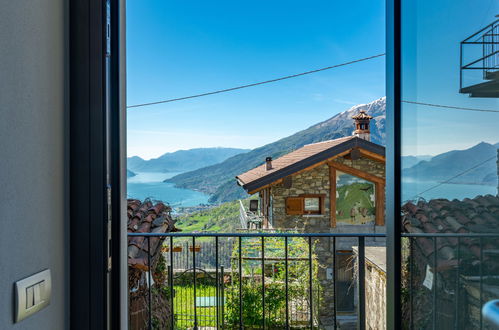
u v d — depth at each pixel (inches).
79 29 46.5
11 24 36.7
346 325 354.3
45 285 41.4
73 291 46.6
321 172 401.4
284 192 397.4
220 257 302.5
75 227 46.6
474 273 36.9
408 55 45.5
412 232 45.4
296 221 397.4
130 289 164.6
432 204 42.2
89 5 46.4
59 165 44.7
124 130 53.1
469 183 37.2
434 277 42.1
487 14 34.9
